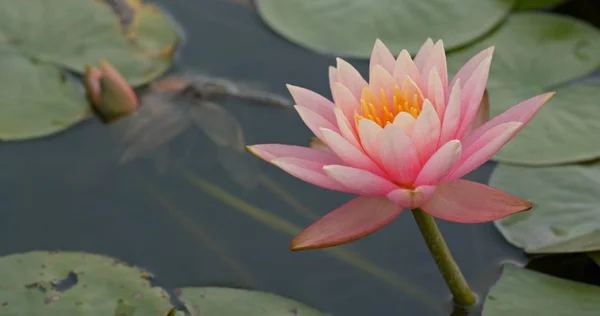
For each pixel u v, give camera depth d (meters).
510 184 1.38
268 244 1.38
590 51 1.45
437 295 1.34
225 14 1.54
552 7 1.52
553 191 1.37
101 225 1.39
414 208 1.30
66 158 1.44
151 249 1.38
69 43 1.50
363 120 1.28
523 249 1.35
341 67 1.31
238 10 1.54
